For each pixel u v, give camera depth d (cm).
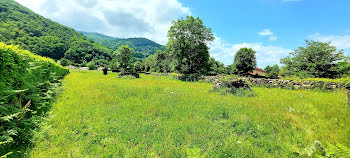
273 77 3706
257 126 424
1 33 7375
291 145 329
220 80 1050
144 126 415
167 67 4875
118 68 5669
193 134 375
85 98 687
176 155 292
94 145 324
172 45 2412
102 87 1005
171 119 469
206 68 2966
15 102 392
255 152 304
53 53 8675
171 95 812
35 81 580
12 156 268
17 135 334
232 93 923
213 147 319
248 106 621
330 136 367
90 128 394
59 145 318
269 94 966
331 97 847
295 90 1210
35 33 9362
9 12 9769
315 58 2322
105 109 547
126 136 359
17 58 387
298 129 412
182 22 2319
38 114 457
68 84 1108
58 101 624
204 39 2484
